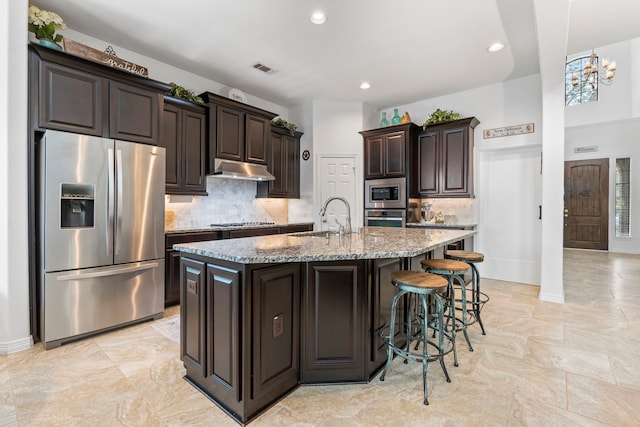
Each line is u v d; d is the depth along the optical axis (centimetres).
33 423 159
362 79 440
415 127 498
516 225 463
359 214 536
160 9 280
